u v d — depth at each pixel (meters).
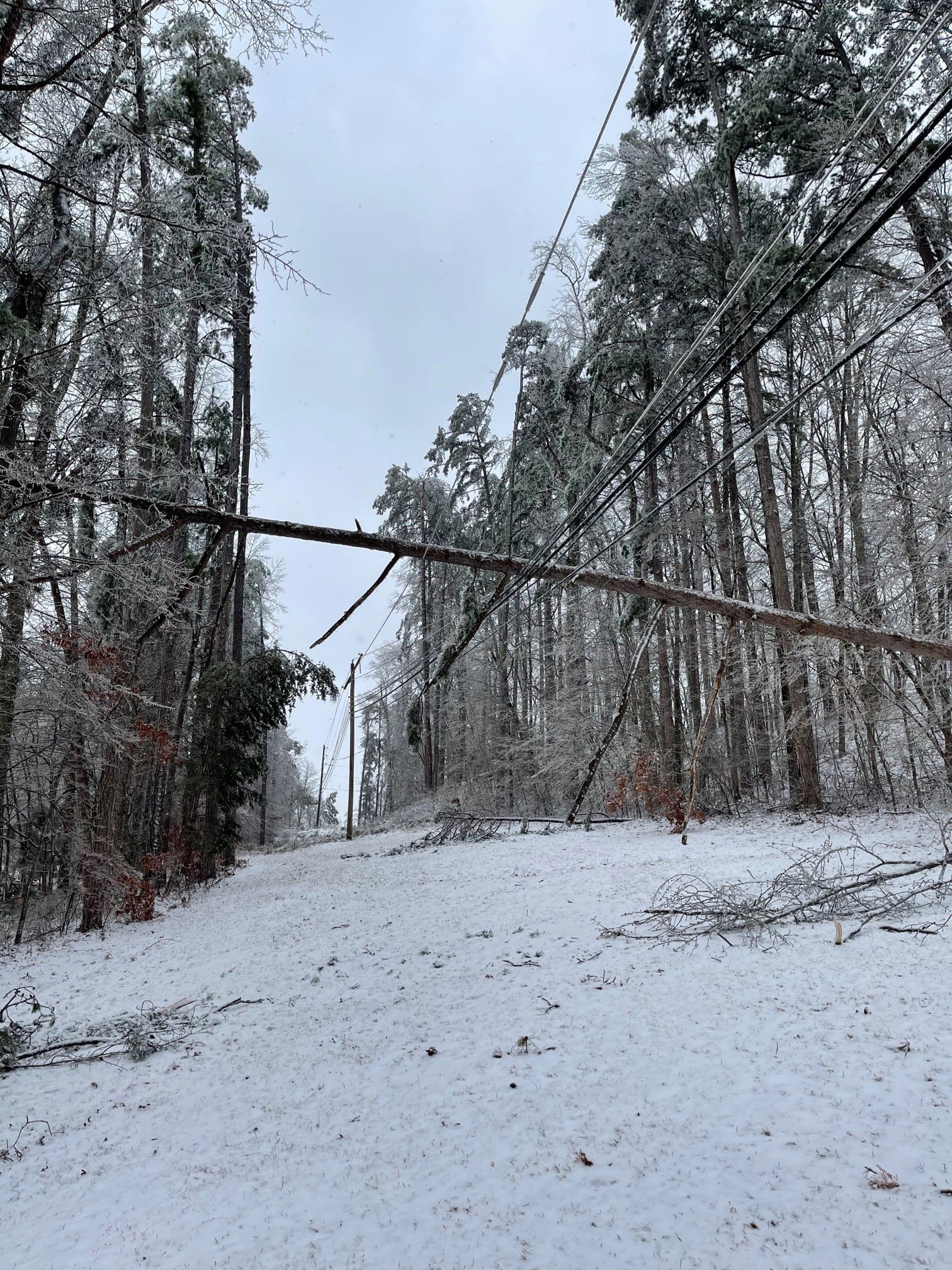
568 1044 5.48
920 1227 3.03
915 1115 3.85
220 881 19.12
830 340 17.16
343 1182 4.04
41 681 10.04
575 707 25.30
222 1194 4.08
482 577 21.95
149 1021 7.40
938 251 13.62
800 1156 3.68
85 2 5.97
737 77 18.12
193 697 18.72
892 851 10.55
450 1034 6.05
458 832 22.00
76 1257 3.62
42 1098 5.83
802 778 16.91
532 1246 3.27
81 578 9.30
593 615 25.03
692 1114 4.24
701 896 8.91
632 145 20.27
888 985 5.63
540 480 29.00
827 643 14.76
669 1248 3.14
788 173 16.75
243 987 8.23
